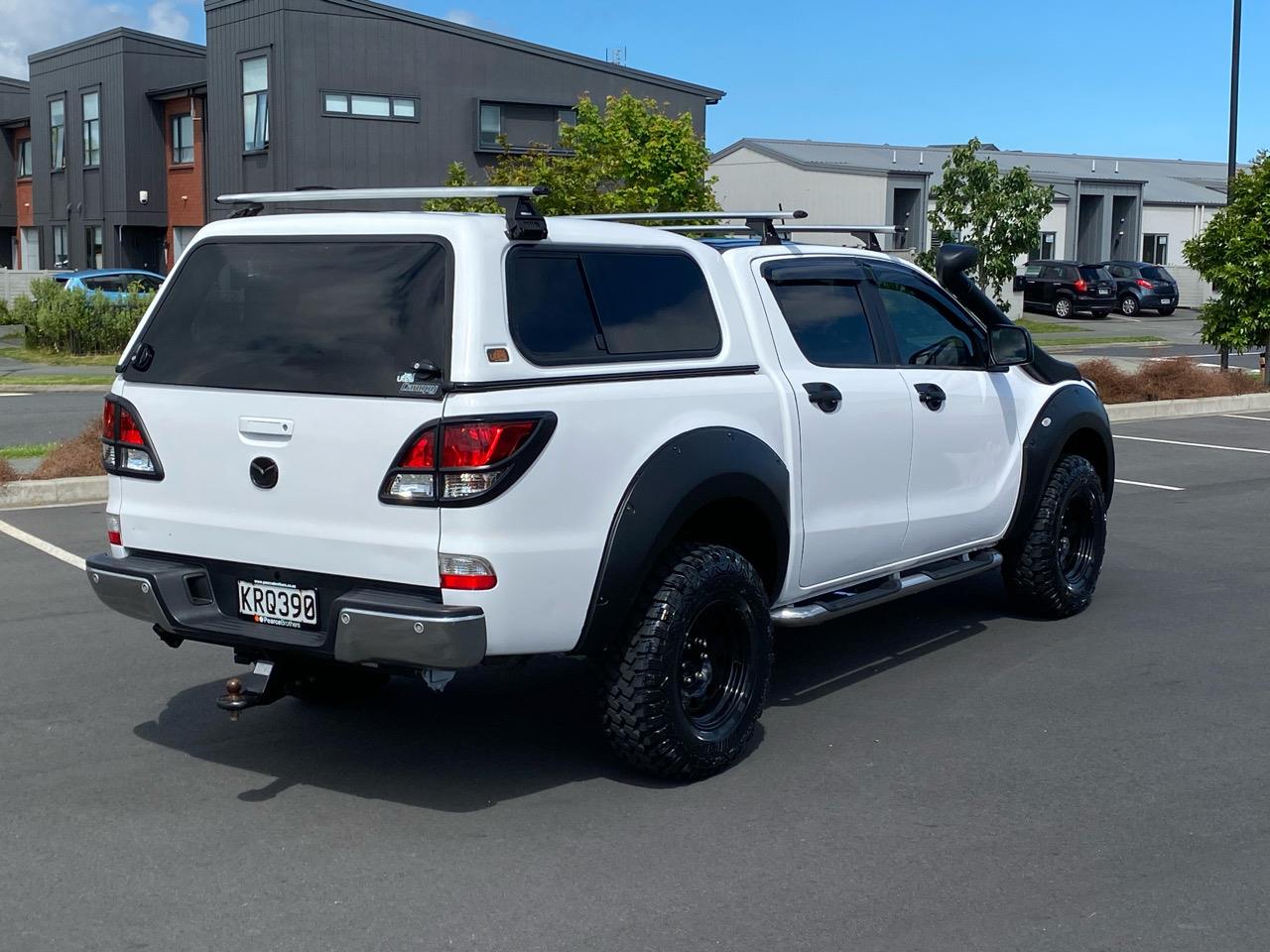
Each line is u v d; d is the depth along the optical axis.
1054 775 5.13
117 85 38.41
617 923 3.93
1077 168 54.72
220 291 4.91
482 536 4.32
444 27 32.91
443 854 4.41
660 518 4.73
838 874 4.26
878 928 3.90
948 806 4.82
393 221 4.61
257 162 32.41
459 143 33.59
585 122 22.14
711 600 4.96
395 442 4.37
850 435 5.78
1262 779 5.10
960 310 6.81
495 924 3.92
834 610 5.75
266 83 31.73
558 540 4.49
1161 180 56.34
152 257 40.19
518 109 34.41
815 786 5.02
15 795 4.89
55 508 10.58
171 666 6.51
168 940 3.82
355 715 5.84
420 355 4.41
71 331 25.83
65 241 42.84
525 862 4.35
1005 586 7.77
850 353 5.98
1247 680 6.38
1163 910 4.01
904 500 6.20
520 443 4.36
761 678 5.26
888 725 5.73
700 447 4.91
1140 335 35.28
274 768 5.20
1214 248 20.17
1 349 26.98
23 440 14.43
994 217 32.19
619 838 4.54
